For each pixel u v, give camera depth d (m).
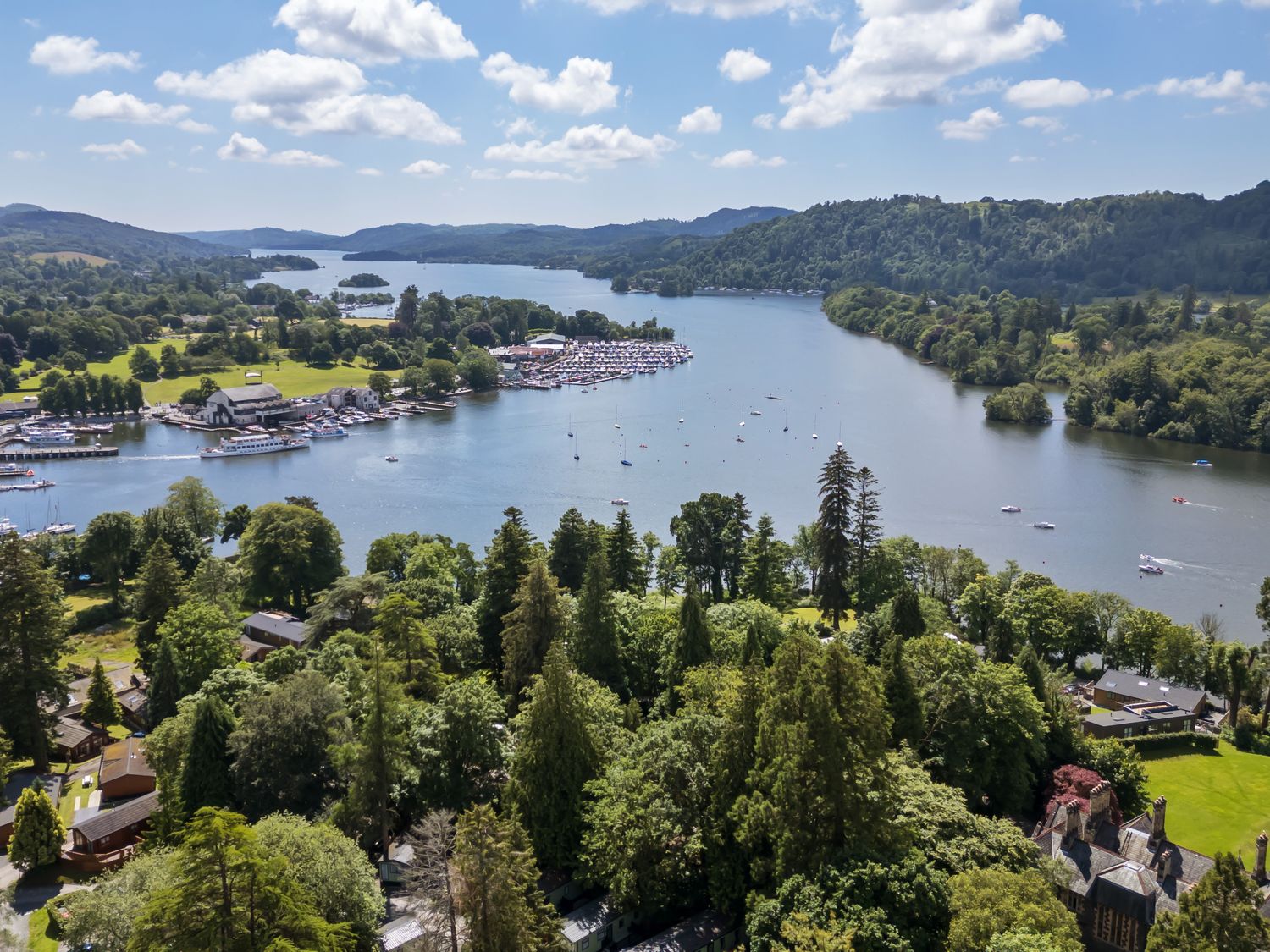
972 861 61.31
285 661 99.19
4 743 88.50
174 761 84.50
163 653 103.62
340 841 62.97
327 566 153.75
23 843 77.12
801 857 60.06
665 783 68.12
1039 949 48.22
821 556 135.00
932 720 83.94
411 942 62.34
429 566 138.12
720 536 148.25
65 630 101.25
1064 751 92.31
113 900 58.97
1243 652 120.62
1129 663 143.12
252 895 49.47
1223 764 107.69
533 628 100.12
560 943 59.47
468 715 75.69
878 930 53.44
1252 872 72.56
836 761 60.38
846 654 64.62
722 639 105.75
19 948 67.44
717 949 63.69
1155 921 62.75
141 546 160.88
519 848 59.66
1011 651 113.31
